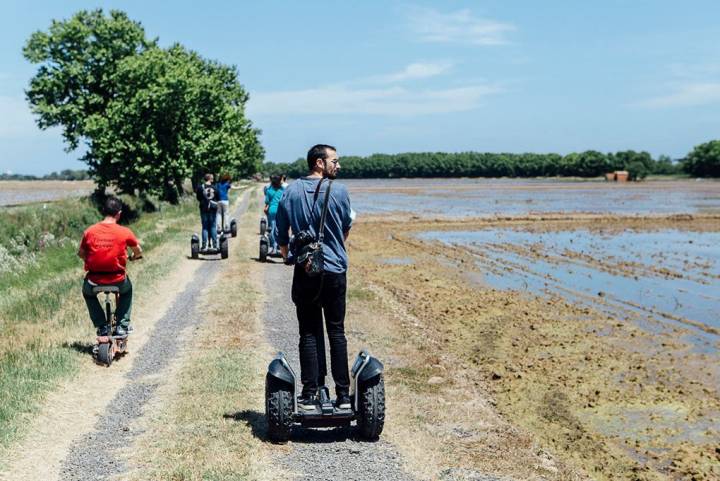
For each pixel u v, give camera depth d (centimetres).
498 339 1174
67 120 4125
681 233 3359
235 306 1201
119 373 802
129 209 3300
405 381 839
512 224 3884
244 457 554
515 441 658
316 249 553
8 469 525
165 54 4272
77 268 1706
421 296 1551
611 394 902
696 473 668
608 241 2977
